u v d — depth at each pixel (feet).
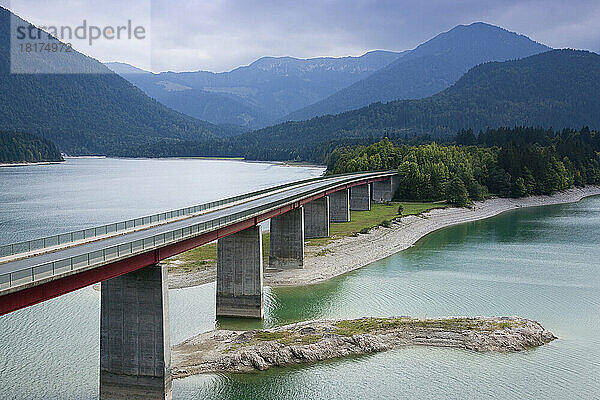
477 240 429.38
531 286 291.17
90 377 177.27
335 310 250.37
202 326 227.20
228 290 241.14
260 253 239.91
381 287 288.30
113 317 166.09
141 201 631.56
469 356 198.49
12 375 176.86
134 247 163.02
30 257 162.30
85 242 185.57
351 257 355.77
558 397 171.22
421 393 173.27
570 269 330.13
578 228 486.38
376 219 512.22
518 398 170.50
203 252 347.56
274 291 280.92
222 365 186.50
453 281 300.81
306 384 177.58
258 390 173.68
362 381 180.24
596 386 177.78
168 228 219.82
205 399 168.04
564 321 236.22
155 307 163.32
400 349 202.80
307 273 312.91
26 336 208.03
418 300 265.34
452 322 222.07
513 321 224.53
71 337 207.62
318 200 416.26
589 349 205.36
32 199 654.12
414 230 468.75
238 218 228.22
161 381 164.35
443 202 642.22
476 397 171.22
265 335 206.69
